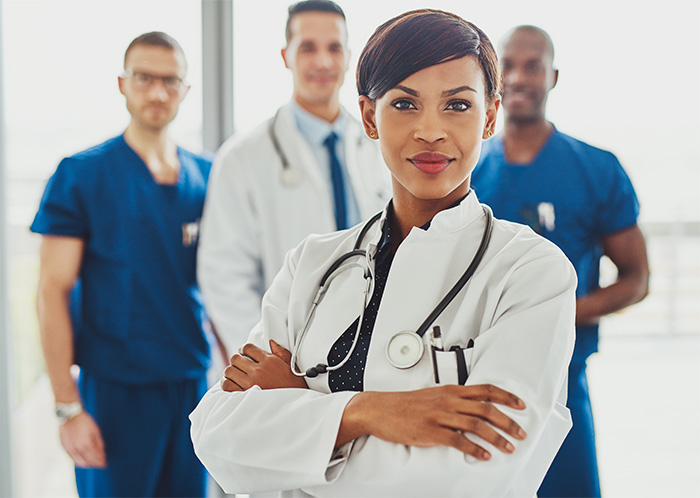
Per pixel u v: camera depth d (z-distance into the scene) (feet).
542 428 2.36
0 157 6.82
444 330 2.58
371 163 6.16
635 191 5.86
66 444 5.83
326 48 5.87
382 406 2.43
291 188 5.97
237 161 6.00
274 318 3.07
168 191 6.02
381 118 2.53
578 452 5.52
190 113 7.09
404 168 2.53
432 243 2.66
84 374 5.98
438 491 2.33
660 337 11.18
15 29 6.81
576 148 5.87
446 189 2.53
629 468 8.56
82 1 6.85
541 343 2.44
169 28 6.97
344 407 2.50
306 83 5.93
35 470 7.38
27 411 7.29
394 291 2.64
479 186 6.00
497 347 2.45
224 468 2.68
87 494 5.98
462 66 2.45
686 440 9.27
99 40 6.88
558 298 2.51
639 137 8.38
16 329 7.15
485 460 2.29
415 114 2.48
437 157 2.48
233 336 5.82
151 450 5.89
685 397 10.37
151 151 6.01
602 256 6.04
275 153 6.01
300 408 2.57
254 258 6.06
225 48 7.04
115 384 5.85
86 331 5.93
